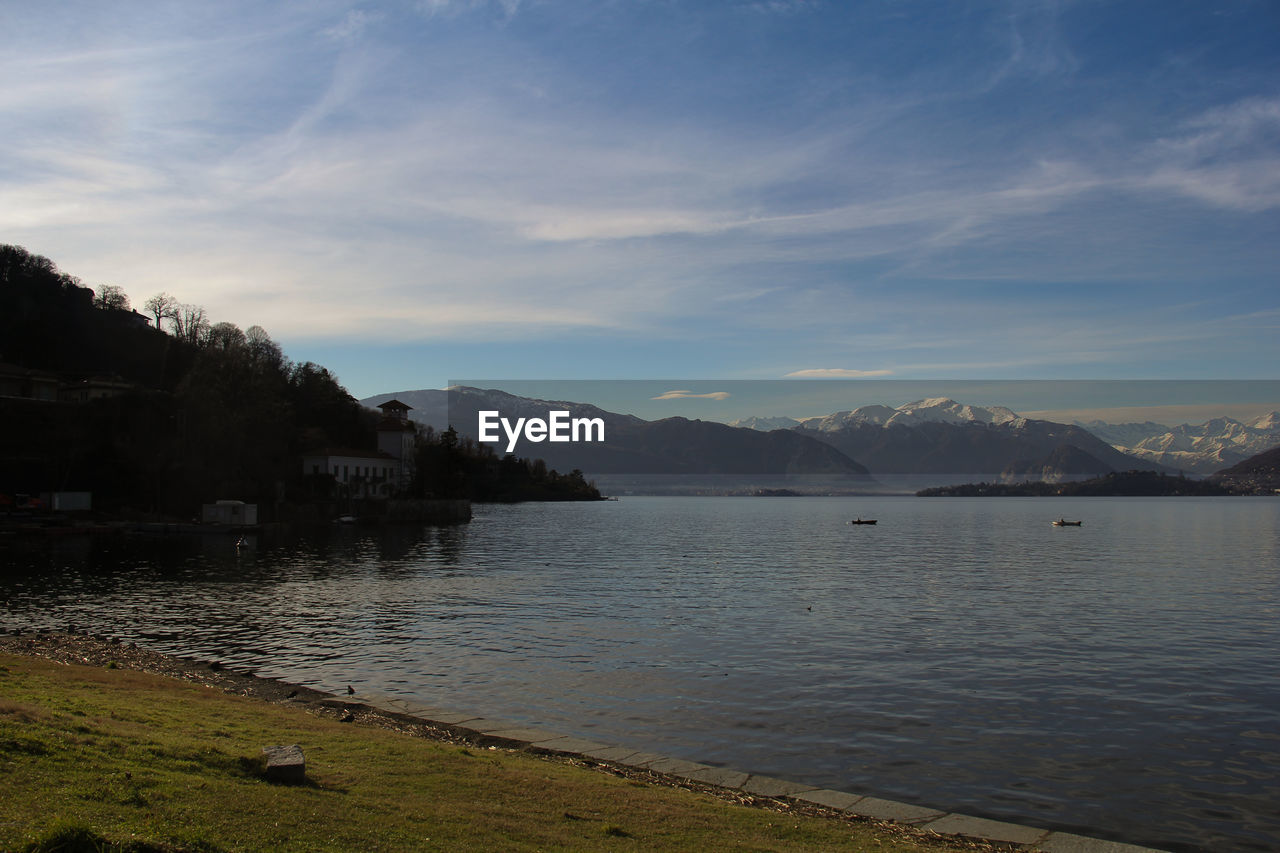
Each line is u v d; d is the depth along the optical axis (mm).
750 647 40438
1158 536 144875
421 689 31422
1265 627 47375
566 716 28062
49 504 120938
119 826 11266
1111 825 19844
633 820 16266
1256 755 24875
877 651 39625
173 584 63719
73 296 181500
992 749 25156
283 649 38906
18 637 38062
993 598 60281
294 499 150500
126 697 23047
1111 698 31203
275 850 11633
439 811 15031
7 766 13008
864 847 16141
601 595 60562
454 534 132500
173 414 136000
